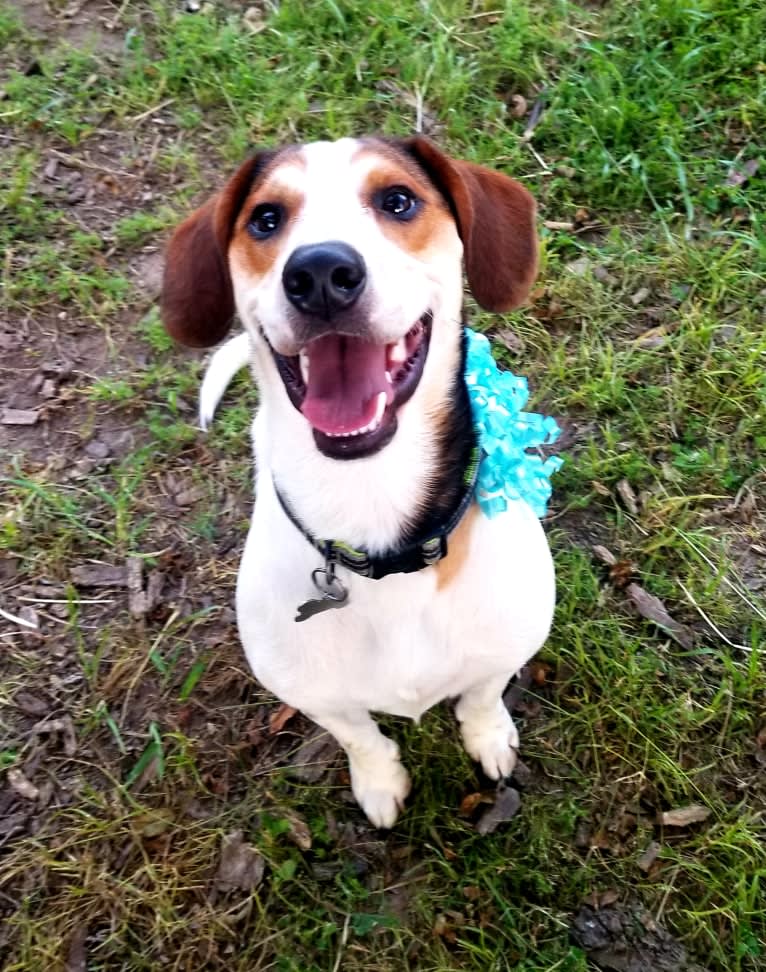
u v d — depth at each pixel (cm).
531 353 79
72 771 64
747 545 69
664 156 87
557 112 90
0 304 85
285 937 58
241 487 75
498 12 100
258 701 66
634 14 96
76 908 59
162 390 80
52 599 71
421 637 49
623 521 70
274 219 46
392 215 45
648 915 56
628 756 61
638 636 66
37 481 76
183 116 95
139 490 75
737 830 58
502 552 49
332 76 96
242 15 103
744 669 64
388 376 43
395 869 59
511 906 57
